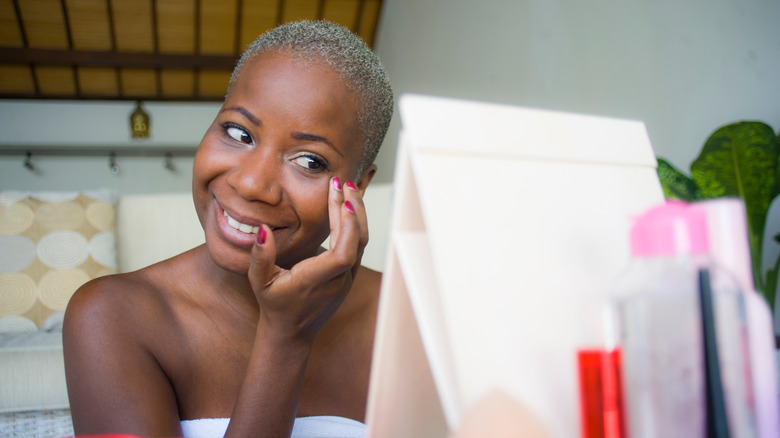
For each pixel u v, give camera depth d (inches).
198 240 85.5
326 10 173.3
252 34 176.7
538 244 13.1
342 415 31.9
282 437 21.2
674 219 9.9
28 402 58.6
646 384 9.8
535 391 11.6
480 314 11.9
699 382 9.4
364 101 26.8
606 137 15.8
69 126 181.8
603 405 11.2
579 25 89.9
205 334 27.6
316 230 26.8
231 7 167.6
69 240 81.7
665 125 77.1
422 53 146.9
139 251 84.8
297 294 20.3
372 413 14.9
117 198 86.6
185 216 86.1
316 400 31.3
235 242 25.8
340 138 26.0
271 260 20.2
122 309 25.2
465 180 13.0
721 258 11.8
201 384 27.4
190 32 173.0
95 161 182.1
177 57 177.2
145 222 85.7
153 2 163.5
